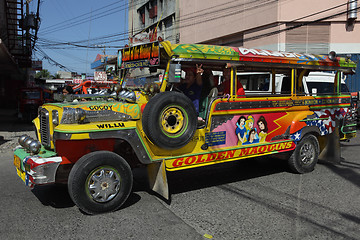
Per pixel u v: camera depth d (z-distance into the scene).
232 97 5.09
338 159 6.70
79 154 4.20
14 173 6.43
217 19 22.73
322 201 4.67
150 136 4.26
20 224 3.86
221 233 3.63
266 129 5.61
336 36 17.53
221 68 5.25
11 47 17.98
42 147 4.67
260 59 5.27
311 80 7.50
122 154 4.74
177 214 4.18
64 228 3.74
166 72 4.52
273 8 17.86
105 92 6.22
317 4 17.45
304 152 6.21
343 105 6.97
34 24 18.84
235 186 5.43
